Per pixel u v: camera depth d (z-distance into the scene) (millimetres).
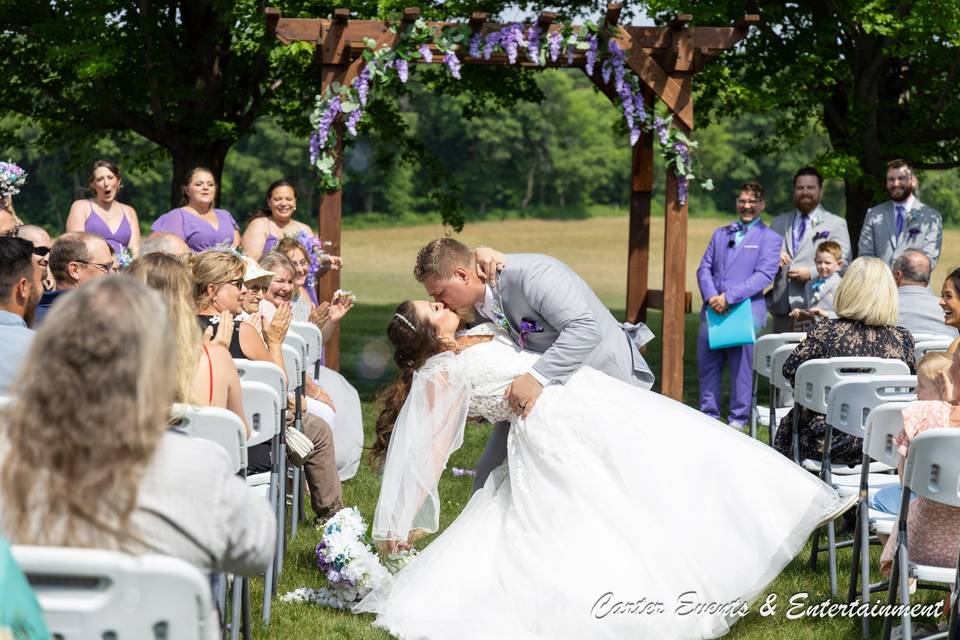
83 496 2006
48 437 2000
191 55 13445
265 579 4051
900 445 3695
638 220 9070
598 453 4035
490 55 7996
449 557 4070
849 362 4633
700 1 10609
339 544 4203
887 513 4152
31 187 64500
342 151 8141
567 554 3879
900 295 6328
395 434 4266
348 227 75812
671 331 8250
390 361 12852
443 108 81250
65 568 1948
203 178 7793
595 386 4203
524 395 4129
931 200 69125
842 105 12680
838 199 74500
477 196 82500
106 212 7809
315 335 5840
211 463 2189
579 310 4188
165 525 2107
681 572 3852
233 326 4617
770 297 8406
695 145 8109
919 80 12523
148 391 2043
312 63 11438
